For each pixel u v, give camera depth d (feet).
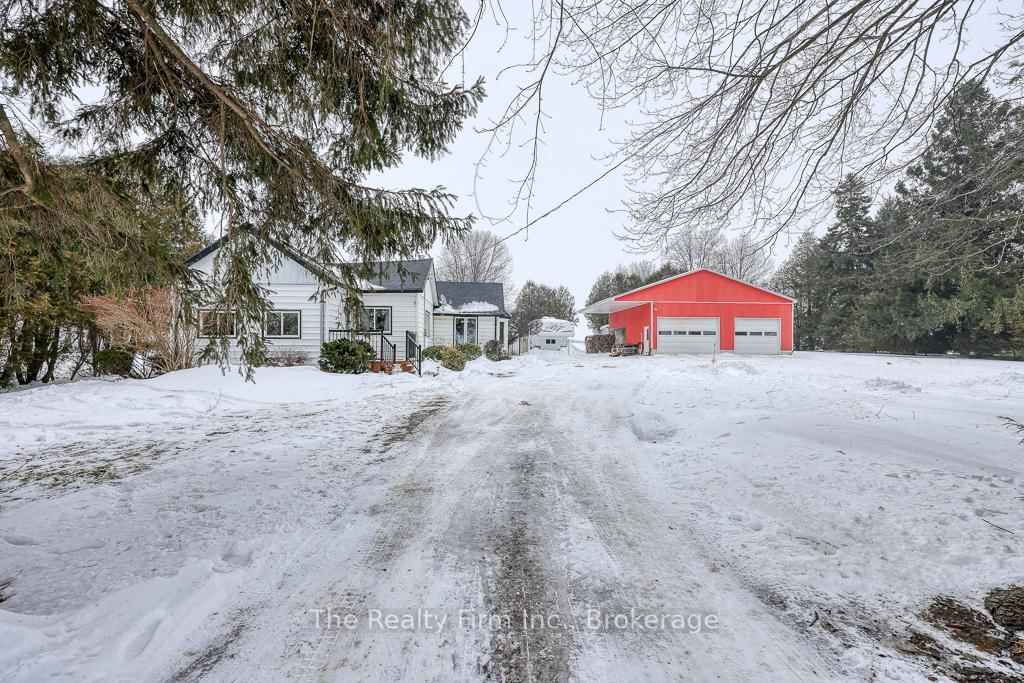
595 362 64.85
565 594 7.97
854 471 12.75
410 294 55.83
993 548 8.62
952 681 5.76
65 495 12.76
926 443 14.97
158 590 7.89
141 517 11.14
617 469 14.96
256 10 10.72
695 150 15.07
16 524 10.75
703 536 10.05
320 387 32.32
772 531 9.96
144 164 12.95
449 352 51.67
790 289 122.11
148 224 13.15
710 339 78.69
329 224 13.80
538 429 20.95
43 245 12.98
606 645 6.63
